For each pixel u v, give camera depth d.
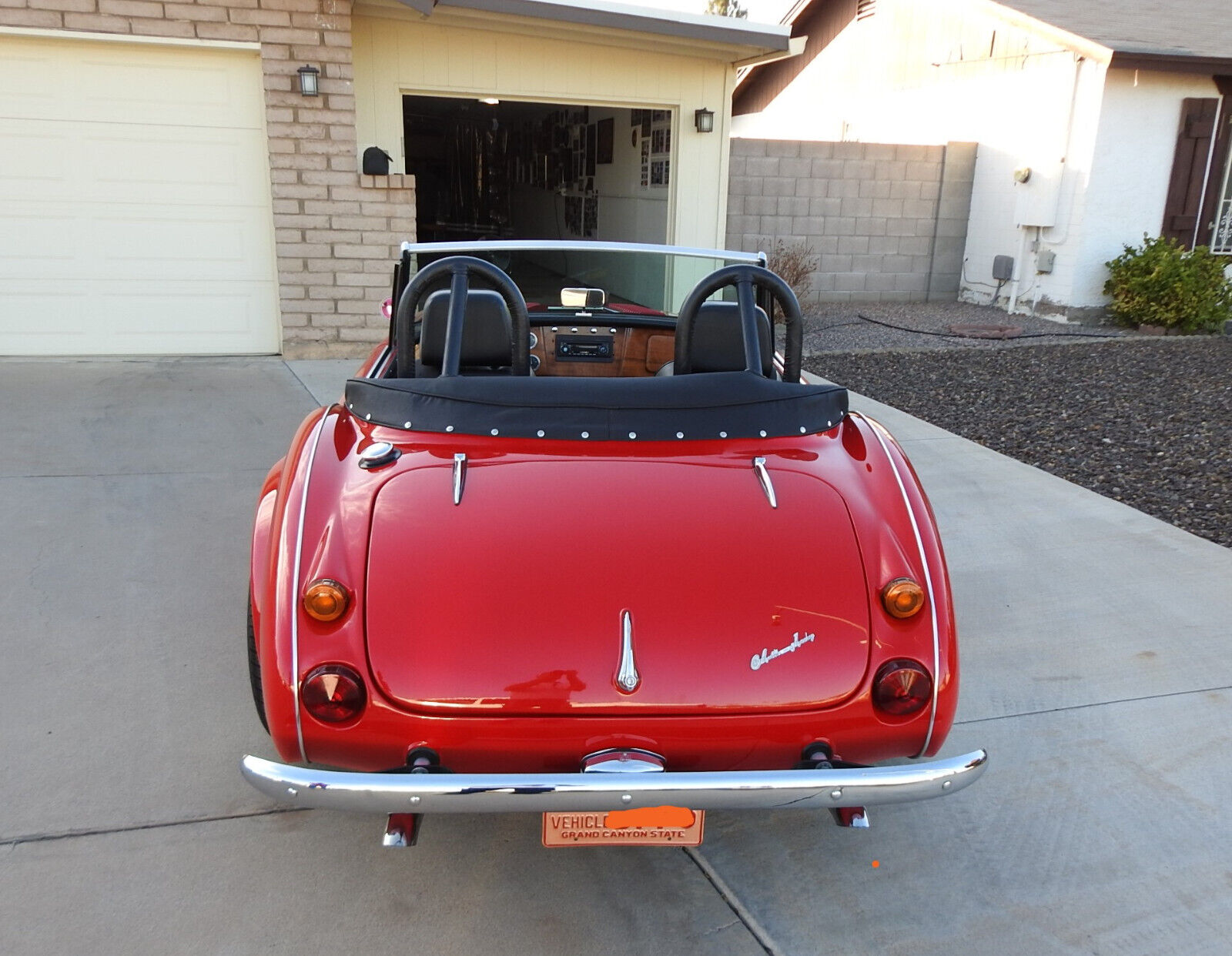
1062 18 11.99
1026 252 12.16
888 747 2.11
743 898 2.37
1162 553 4.47
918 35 13.94
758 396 2.62
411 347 2.83
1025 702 3.23
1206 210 11.70
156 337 7.96
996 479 5.51
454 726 1.97
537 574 2.12
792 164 12.48
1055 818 2.67
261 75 7.50
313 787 1.90
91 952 2.12
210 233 7.82
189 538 4.30
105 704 3.05
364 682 1.98
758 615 2.09
